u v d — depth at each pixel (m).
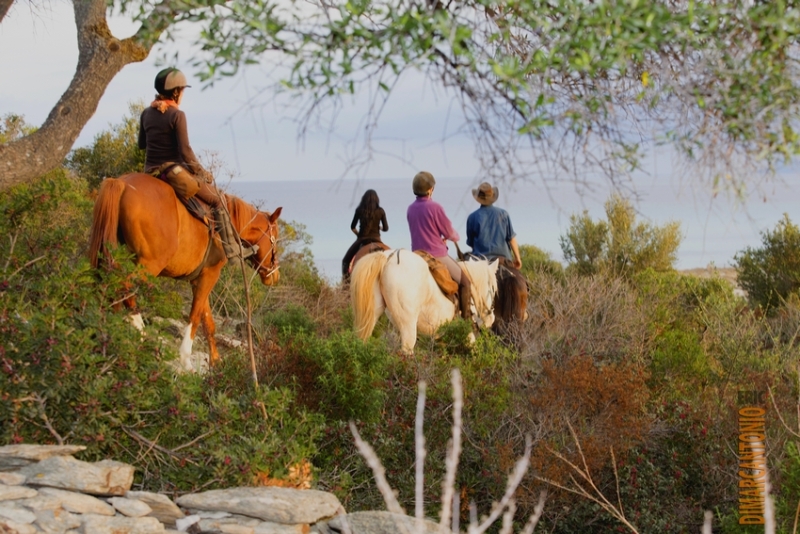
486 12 3.71
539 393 7.75
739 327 11.68
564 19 3.45
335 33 3.67
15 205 7.23
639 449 7.95
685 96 3.64
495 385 8.42
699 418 8.13
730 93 3.63
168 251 8.95
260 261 10.97
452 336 10.11
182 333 12.15
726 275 22.64
